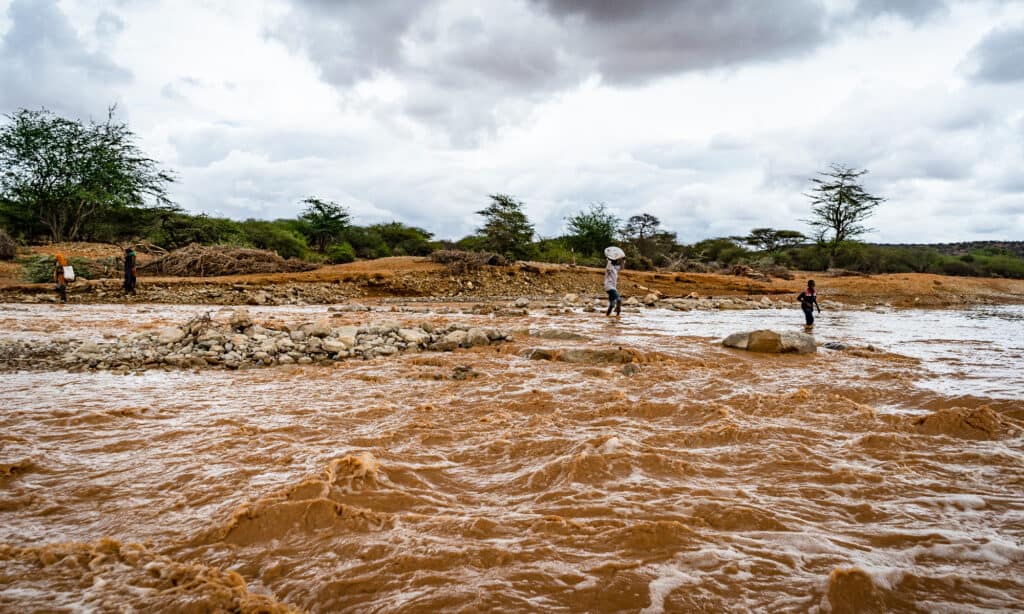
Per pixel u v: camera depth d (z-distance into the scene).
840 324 15.97
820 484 3.65
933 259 46.50
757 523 3.05
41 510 3.18
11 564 2.54
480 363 8.52
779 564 2.62
